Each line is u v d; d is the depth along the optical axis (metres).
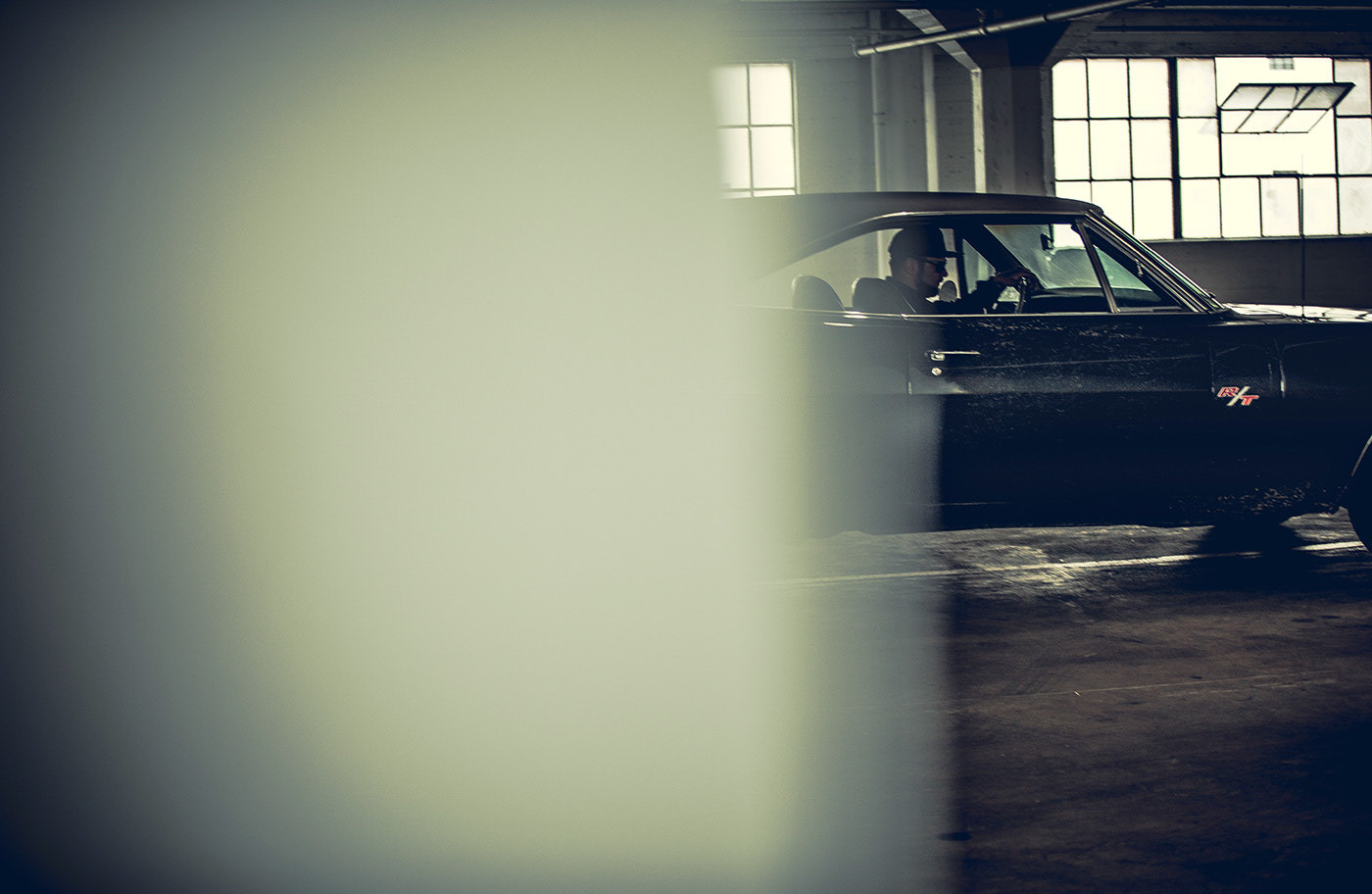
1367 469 4.62
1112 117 14.88
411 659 3.87
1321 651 3.81
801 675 3.69
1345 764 2.92
